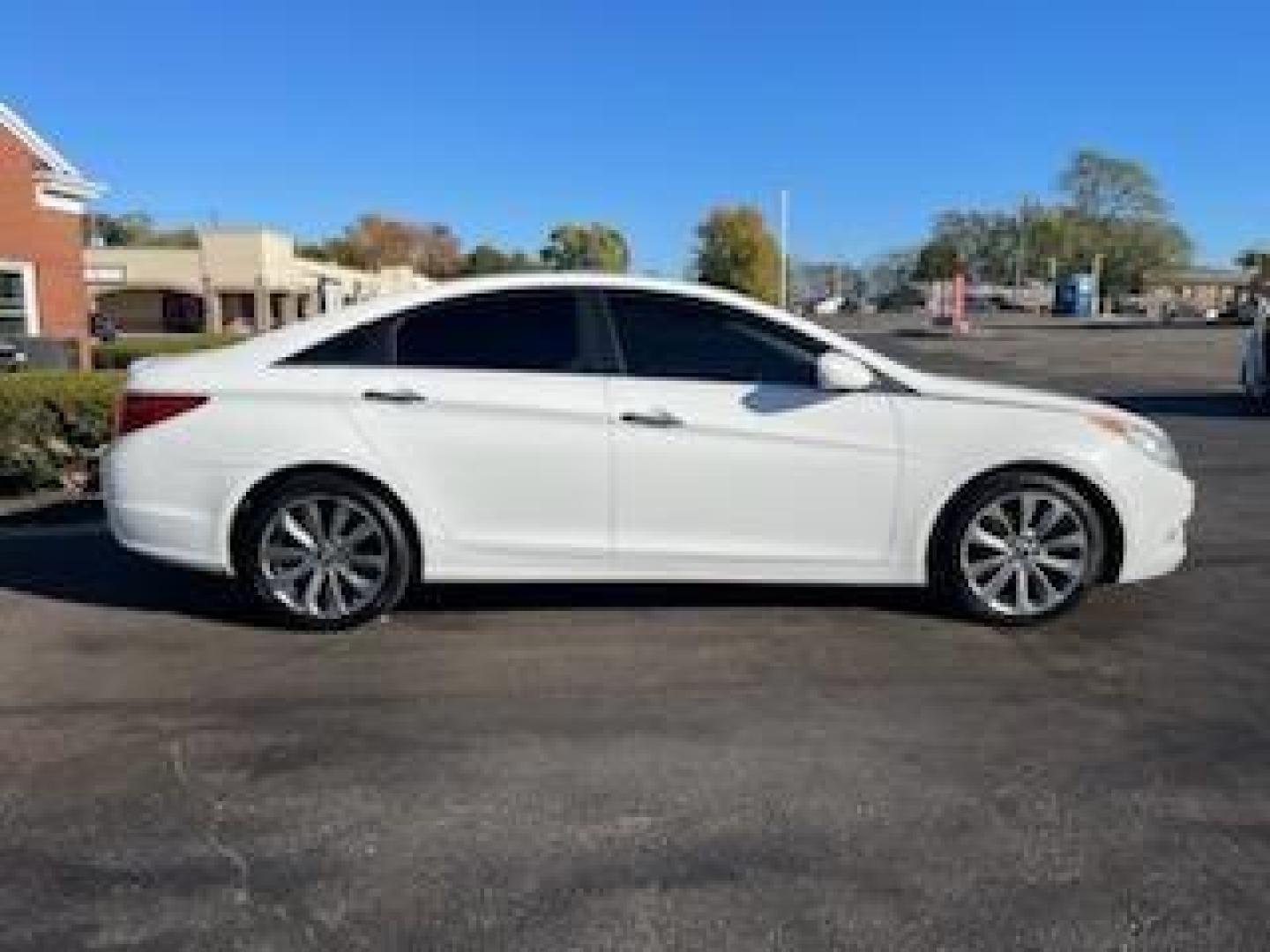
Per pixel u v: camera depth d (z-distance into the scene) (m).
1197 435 16.11
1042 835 4.23
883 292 159.75
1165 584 7.58
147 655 6.10
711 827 4.27
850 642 6.30
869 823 4.30
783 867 4.00
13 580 7.54
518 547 6.49
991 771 4.74
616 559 6.52
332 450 6.36
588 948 3.56
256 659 6.03
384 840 4.19
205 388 6.43
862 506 6.54
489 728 5.14
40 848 4.14
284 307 77.44
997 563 6.57
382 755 4.87
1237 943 3.60
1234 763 4.83
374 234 133.88
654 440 6.44
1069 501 6.55
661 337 6.60
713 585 7.27
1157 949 3.56
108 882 3.92
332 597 6.45
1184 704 5.47
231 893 3.86
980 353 42.56
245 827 4.29
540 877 3.95
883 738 5.05
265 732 5.12
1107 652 6.20
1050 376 29.14
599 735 5.07
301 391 6.40
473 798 4.50
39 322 26.61
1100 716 5.32
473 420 6.41
